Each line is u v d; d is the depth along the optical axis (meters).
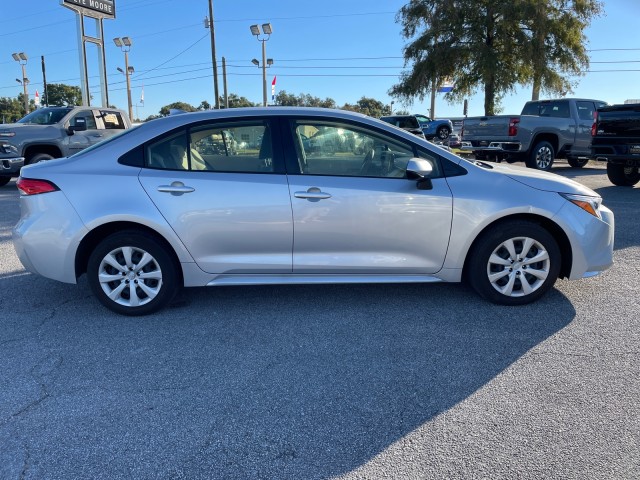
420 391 2.98
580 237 4.08
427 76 26.83
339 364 3.31
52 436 2.57
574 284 4.77
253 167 4.02
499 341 3.61
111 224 3.99
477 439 2.53
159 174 3.96
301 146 4.04
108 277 4.02
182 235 3.94
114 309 4.08
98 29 24.34
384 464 2.36
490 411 2.76
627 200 9.27
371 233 3.99
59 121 11.64
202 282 4.08
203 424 2.67
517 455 2.41
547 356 3.38
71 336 3.74
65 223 3.91
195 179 3.94
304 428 2.64
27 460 2.39
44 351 3.50
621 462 2.35
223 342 3.64
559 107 14.29
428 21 26.70
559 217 4.04
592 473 2.28
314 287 4.79
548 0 24.84
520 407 2.79
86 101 23.56
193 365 3.30
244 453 2.45
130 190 3.92
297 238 3.98
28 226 3.96
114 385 3.05
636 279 4.90
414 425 2.65
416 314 4.11
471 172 4.09
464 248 4.05
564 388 2.98
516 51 25.62
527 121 13.41
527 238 4.07
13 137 10.95
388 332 3.78
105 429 2.63
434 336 3.70
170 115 4.19
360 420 2.70
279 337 3.71
